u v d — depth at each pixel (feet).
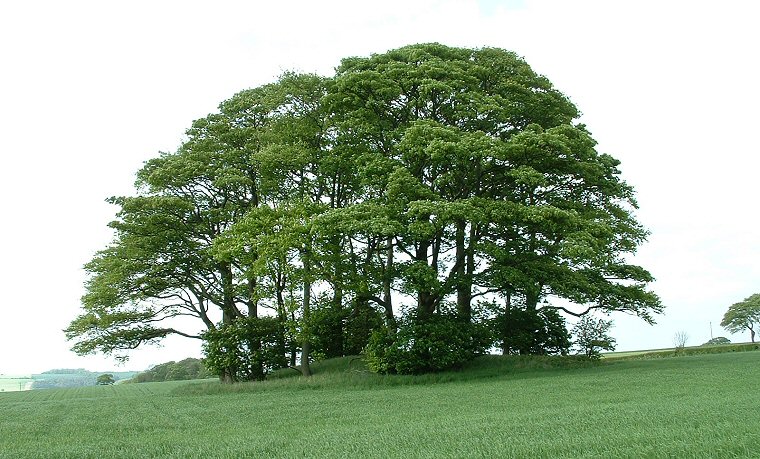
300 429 53.83
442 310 129.08
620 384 84.12
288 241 113.91
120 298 137.90
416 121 115.55
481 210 109.29
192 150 143.23
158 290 139.44
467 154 108.78
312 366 144.66
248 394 111.96
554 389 82.74
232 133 141.69
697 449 29.99
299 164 128.47
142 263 136.05
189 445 46.32
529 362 124.16
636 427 39.24
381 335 122.72
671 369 106.32
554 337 141.18
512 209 110.93
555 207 111.45
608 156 134.31
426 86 115.14
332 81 130.72
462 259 125.29
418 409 66.64
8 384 352.49
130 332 140.05
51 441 55.57
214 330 138.00
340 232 116.06
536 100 128.26
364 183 119.75
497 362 126.11
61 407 105.19
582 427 41.09
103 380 329.31
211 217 139.33
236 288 134.41
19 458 43.06
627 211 133.08
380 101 125.70
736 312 327.26
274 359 135.64
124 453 43.60
